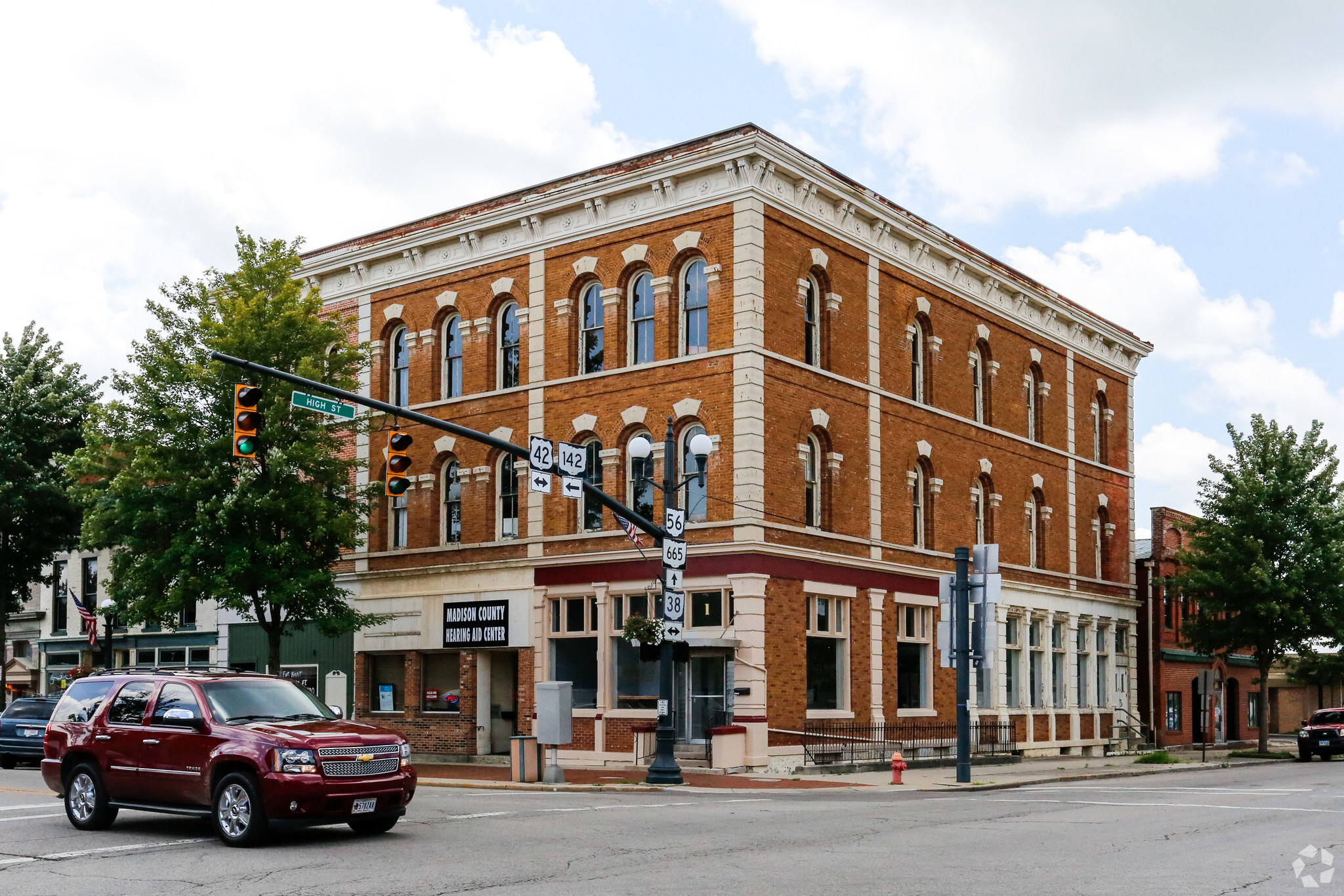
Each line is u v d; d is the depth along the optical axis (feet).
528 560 106.32
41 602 162.30
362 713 116.98
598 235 105.40
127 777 52.37
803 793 78.07
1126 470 153.89
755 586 94.07
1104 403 151.02
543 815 60.39
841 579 103.40
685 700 98.22
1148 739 153.89
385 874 41.83
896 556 110.63
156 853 46.78
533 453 72.23
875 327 110.52
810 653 101.04
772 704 94.89
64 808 63.00
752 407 95.04
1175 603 162.81
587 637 103.45
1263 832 54.80
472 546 110.93
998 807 67.67
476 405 112.37
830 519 103.86
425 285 117.19
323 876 41.29
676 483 99.14
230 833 48.52
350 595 110.32
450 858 45.47
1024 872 42.39
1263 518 147.43
